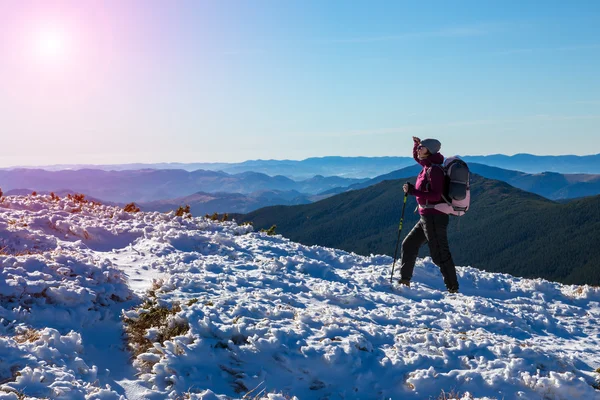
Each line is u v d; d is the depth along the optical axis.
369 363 5.54
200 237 11.58
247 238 12.87
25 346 4.96
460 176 9.27
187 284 7.62
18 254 8.49
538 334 7.82
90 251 9.83
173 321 6.09
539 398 5.19
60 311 6.13
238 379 5.23
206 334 5.81
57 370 4.68
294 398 4.90
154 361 5.50
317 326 6.36
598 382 5.59
